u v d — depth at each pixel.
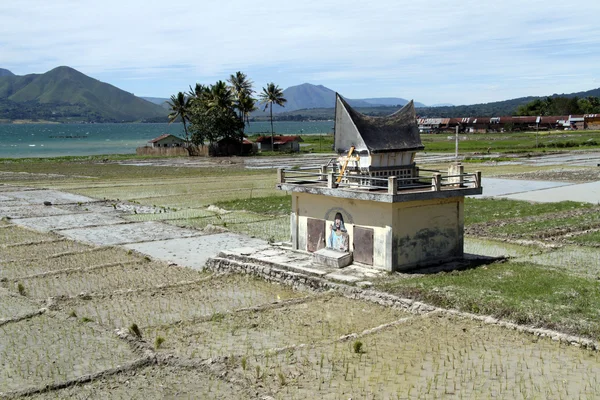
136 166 79.50
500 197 44.12
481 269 22.11
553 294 18.50
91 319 17.77
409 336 15.95
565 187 50.22
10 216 38.62
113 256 27.30
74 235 32.53
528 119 165.25
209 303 20.02
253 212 39.66
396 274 21.47
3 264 25.64
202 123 100.75
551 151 93.44
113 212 40.50
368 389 12.80
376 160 22.91
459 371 13.69
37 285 22.30
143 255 27.05
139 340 15.87
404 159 23.97
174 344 15.72
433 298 18.47
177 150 104.12
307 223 24.88
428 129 177.38
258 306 18.98
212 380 13.42
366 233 22.44
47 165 80.94
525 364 14.05
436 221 23.03
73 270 24.34
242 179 61.53
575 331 15.59
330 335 16.50
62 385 13.15
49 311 18.58
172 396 12.69
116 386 13.20
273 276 22.58
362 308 18.83
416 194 21.34
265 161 87.06
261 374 13.56
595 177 57.28
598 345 14.84
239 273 23.75
